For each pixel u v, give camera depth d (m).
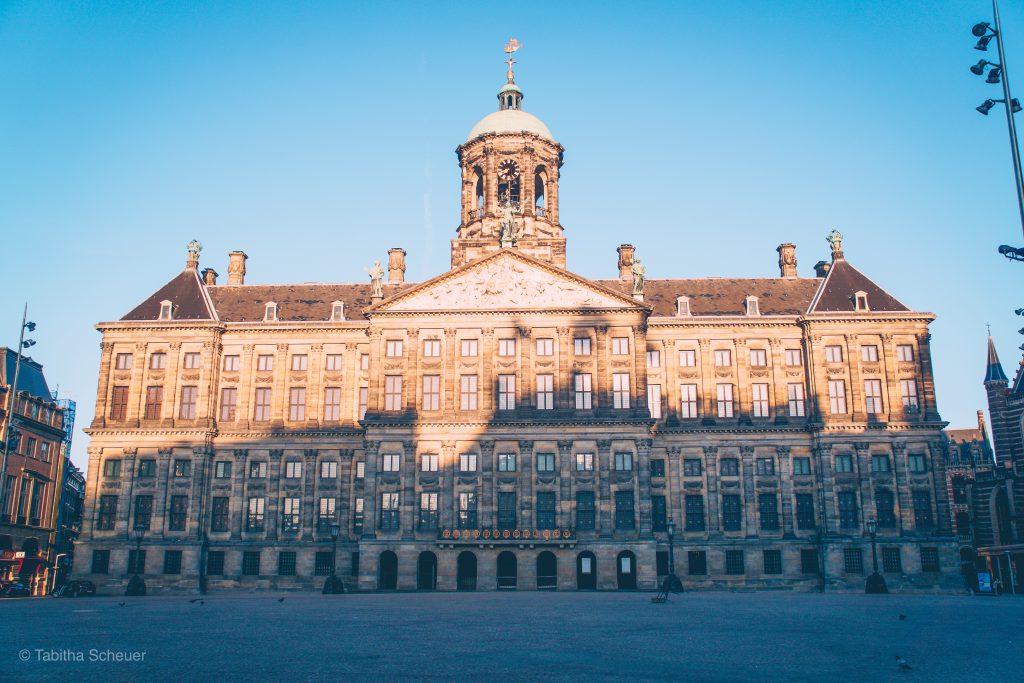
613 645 21.41
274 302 75.00
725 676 15.95
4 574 71.81
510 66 81.00
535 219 74.81
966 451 108.44
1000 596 56.75
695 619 30.86
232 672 16.34
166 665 17.41
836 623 28.98
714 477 69.06
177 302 74.44
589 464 64.06
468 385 66.44
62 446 84.56
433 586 63.59
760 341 71.88
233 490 70.19
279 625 28.44
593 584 62.34
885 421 68.38
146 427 70.31
